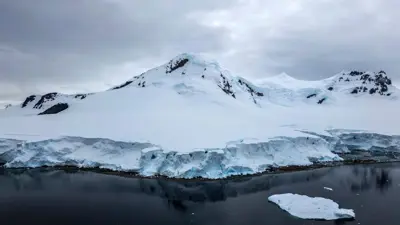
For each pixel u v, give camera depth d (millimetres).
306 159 125750
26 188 97000
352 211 73375
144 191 93312
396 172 113938
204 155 106812
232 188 95125
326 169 119375
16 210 78938
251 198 86125
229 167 107750
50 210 78812
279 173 112938
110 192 92562
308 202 78438
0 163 128750
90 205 82125
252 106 190875
